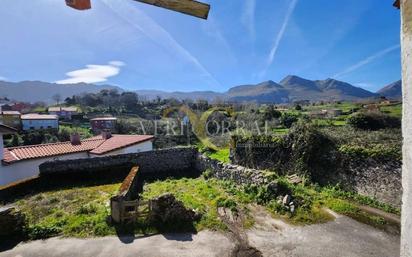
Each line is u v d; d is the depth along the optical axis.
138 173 15.70
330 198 10.96
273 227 8.55
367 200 11.05
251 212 9.70
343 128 17.30
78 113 68.44
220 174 14.66
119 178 15.13
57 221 8.70
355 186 11.96
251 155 16.47
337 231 8.34
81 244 7.44
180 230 8.22
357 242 7.69
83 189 13.09
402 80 1.77
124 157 17.08
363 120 17.17
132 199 11.14
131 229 8.14
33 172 18.05
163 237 7.81
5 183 16.41
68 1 2.05
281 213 9.55
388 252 7.20
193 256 6.89
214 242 7.59
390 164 11.04
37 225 8.24
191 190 12.77
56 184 14.11
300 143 14.06
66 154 19.97
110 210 8.93
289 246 7.45
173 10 2.25
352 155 12.30
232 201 10.33
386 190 10.92
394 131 14.91
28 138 37.16
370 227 8.63
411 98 1.66
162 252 7.05
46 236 7.91
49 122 55.34
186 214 8.71
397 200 10.51
